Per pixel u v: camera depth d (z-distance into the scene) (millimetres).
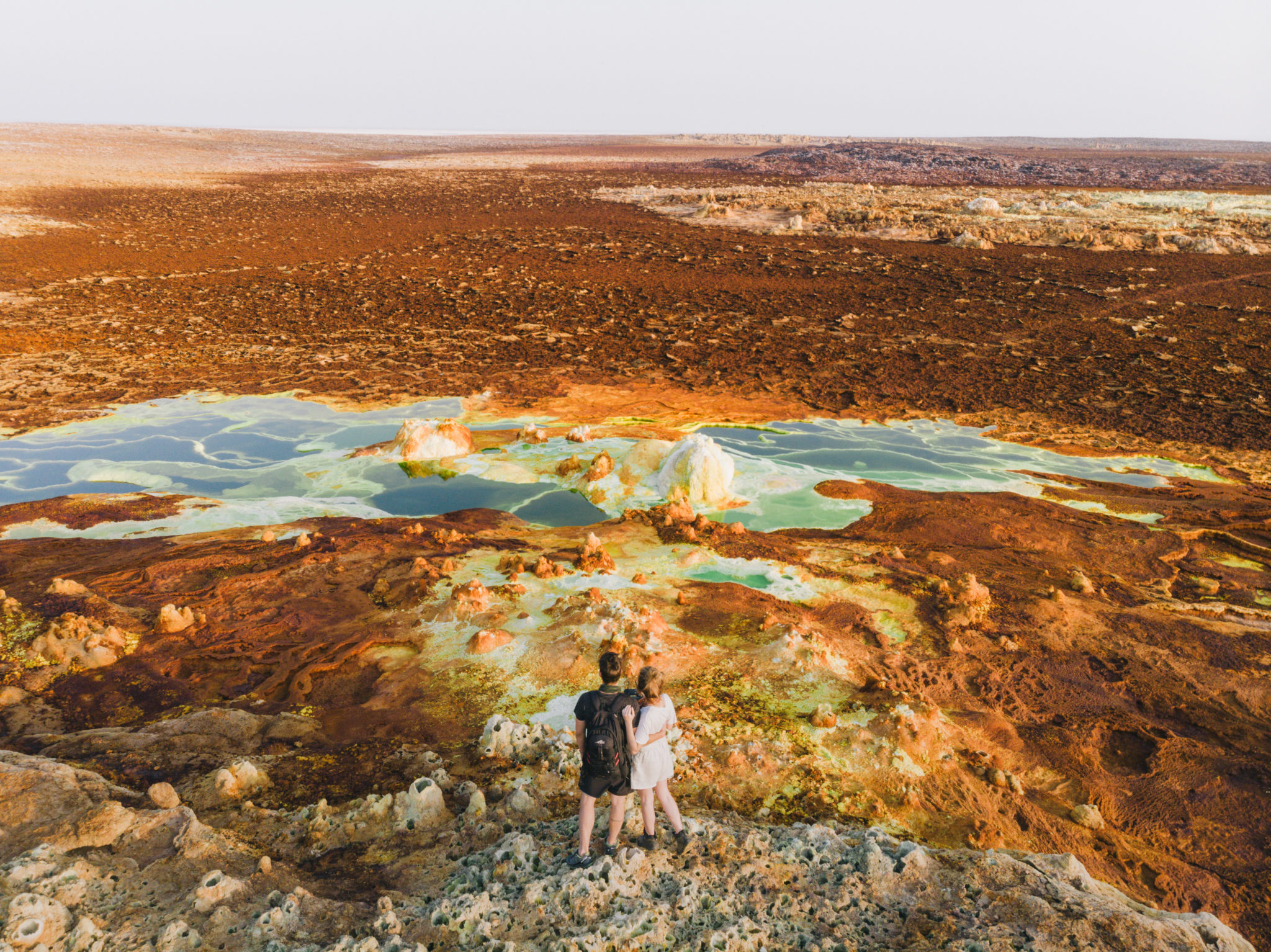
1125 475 12102
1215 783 5711
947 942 3508
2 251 30359
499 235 36562
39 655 6727
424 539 9570
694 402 15500
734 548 9266
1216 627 7812
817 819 5023
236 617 7609
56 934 3223
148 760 5281
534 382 16703
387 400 15406
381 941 3469
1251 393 15992
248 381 16578
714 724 5965
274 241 34281
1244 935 4465
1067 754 5969
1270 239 35188
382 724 6000
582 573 8547
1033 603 8148
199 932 3389
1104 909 3707
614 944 3447
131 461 12297
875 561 9102
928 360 18469
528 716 6098
